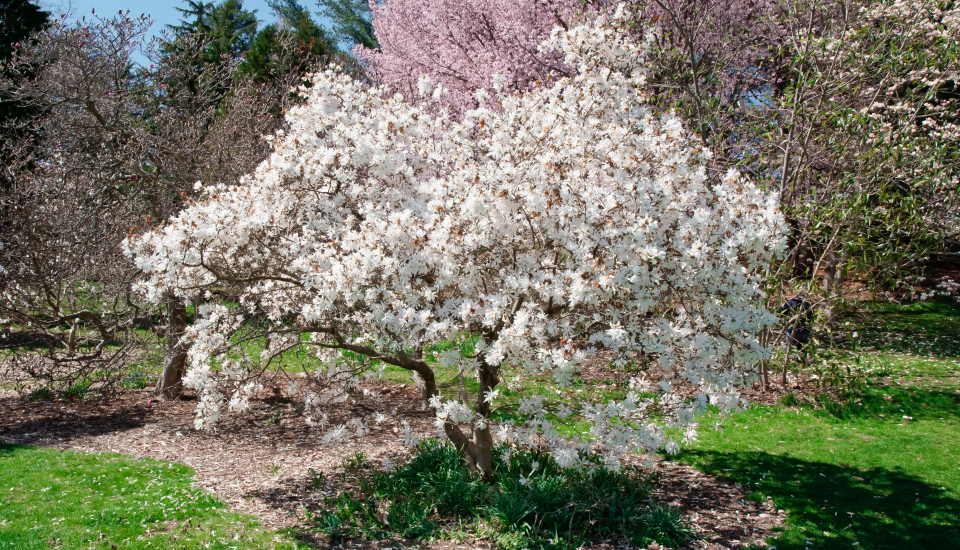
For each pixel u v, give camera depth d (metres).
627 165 6.01
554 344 5.53
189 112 13.64
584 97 6.64
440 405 5.98
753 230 5.65
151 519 6.45
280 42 22.17
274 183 6.65
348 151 6.60
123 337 11.77
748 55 13.74
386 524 6.40
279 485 7.64
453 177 6.37
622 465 7.80
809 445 8.95
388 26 20.94
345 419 10.42
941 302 18.66
